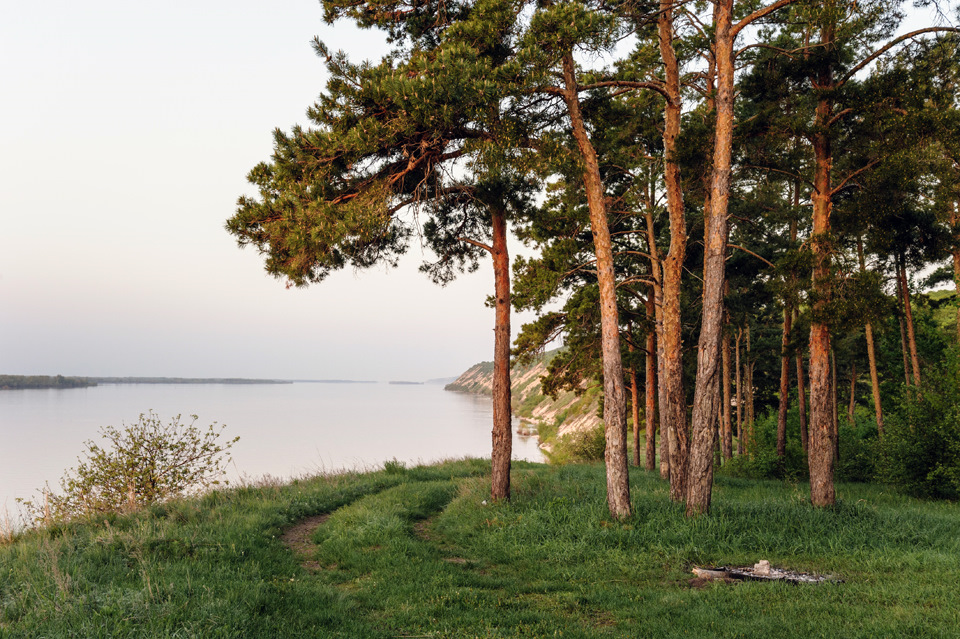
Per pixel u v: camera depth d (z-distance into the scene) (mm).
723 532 9953
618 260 23484
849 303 12086
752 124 14023
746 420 33844
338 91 10570
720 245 11734
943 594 6852
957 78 12172
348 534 10180
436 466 21734
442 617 6551
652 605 6801
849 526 10430
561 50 10367
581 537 9977
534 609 6871
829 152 13523
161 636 5074
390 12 12688
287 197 10664
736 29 12164
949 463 16078
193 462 14328
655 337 25156
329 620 6246
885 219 13039
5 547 8430
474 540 10422
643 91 17750
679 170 15023
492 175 12516
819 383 12633
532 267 20891
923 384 20656
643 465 32469
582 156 12219
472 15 11438
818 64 13297
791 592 7168
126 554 7754
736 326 27312
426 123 10031
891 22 13109
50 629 5059
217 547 8461
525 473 18688
